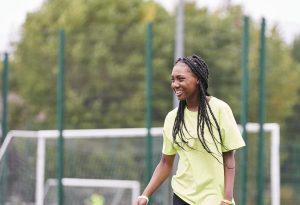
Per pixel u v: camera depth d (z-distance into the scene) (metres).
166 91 39.72
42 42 40.22
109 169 31.86
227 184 13.56
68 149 31.97
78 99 36.84
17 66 38.25
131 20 51.25
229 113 13.58
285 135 31.25
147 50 28.91
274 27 32.56
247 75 28.03
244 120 27.94
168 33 40.66
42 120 39.84
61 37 29.86
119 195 31.19
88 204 31.25
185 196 13.67
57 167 29.66
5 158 30.61
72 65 35.88
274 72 33.12
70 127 37.62
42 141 30.80
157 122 39.53
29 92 38.72
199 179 13.57
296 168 30.53
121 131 31.52
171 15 52.38
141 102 37.03
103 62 35.75
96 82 35.97
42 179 30.66
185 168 13.73
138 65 36.22
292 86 33.31
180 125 13.69
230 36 34.66
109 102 37.34
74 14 50.59
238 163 29.38
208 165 13.55
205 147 13.45
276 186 29.86
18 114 40.69
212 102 13.64
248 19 28.11
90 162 31.88
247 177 30.44
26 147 30.97
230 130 13.49
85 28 50.06
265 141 31.52
